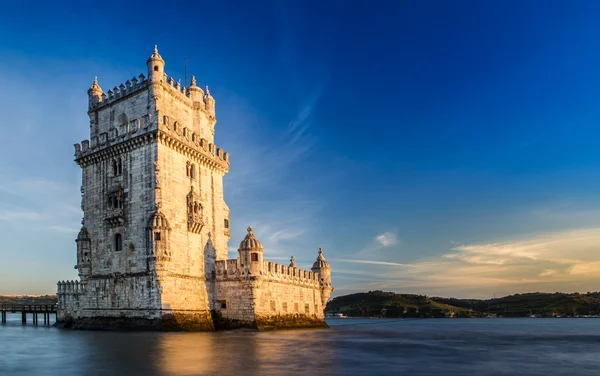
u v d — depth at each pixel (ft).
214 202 240.73
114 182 217.56
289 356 126.62
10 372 96.27
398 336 238.27
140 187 207.92
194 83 245.65
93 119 235.20
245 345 149.18
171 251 205.05
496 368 117.91
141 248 203.21
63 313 227.40
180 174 217.77
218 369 101.86
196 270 219.41
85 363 107.55
